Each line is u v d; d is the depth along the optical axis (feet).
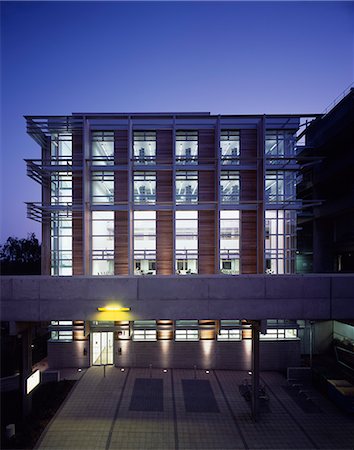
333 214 95.14
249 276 47.06
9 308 46.09
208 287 46.32
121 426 49.73
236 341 76.69
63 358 77.15
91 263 77.51
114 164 78.74
